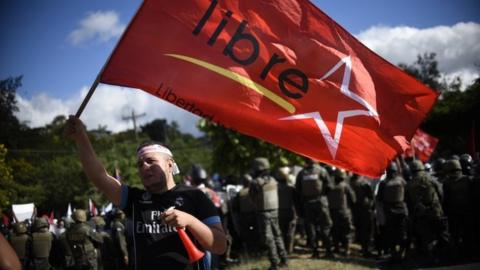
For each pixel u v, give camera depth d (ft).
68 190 87.40
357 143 14.08
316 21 14.03
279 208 33.71
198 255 9.13
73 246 28.81
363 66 14.26
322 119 13.84
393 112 14.40
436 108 84.07
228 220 38.45
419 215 30.58
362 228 34.58
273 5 13.93
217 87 13.12
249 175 37.60
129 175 90.12
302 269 30.19
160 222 10.16
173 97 12.70
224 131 63.62
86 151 11.21
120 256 30.55
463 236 31.12
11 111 88.33
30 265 29.12
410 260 32.17
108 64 12.39
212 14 13.48
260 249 35.70
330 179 33.78
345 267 30.14
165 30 12.99
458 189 30.68
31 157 94.84
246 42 13.60
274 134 13.48
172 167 10.93
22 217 38.24
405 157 44.29
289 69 13.78
